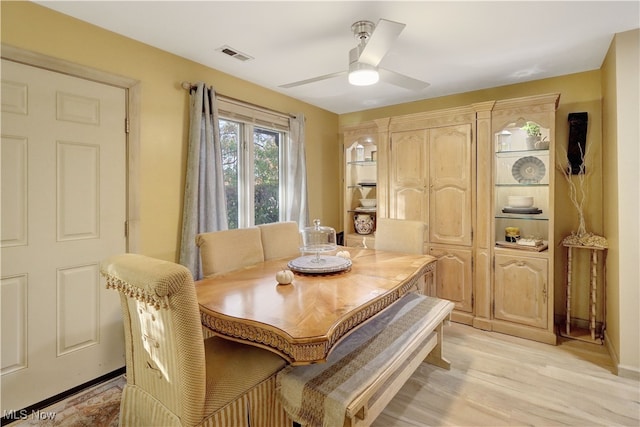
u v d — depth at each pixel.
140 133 2.40
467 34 2.29
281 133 3.75
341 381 1.45
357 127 3.95
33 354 1.95
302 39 2.37
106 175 2.24
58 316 2.05
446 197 3.33
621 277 2.29
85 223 2.15
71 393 2.10
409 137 3.54
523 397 2.06
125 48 2.31
